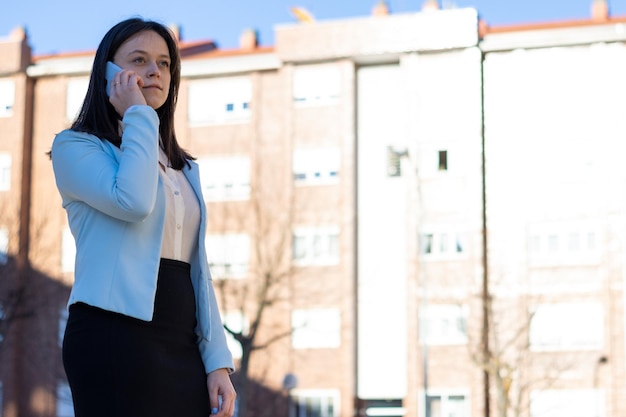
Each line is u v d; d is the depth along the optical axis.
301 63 41.34
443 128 40.03
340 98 40.84
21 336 41.00
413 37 40.34
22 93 43.19
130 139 3.16
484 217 39.50
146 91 3.40
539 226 39.22
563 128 39.41
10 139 43.09
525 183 39.47
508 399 35.72
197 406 3.25
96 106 3.37
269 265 36.06
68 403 40.69
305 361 39.94
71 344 3.15
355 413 39.38
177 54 3.54
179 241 3.32
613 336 38.34
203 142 41.81
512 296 39.06
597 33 39.34
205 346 3.33
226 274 38.16
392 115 40.56
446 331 39.25
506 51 40.12
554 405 38.62
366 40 40.75
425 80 40.28
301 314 40.16
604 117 39.19
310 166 40.91
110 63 3.40
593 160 39.12
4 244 41.06
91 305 3.12
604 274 38.56
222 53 43.00
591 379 38.44
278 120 41.41
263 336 40.34
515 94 39.81
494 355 37.19
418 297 39.47
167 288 3.23
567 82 39.50
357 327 39.91
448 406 38.97
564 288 38.81
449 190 39.75
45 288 41.41
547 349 38.78
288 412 39.81
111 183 3.13
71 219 3.26
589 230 38.84
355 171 40.53
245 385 33.78
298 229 40.53
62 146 3.26
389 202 40.19
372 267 39.97
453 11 40.09
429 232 39.72
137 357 3.12
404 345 39.41
